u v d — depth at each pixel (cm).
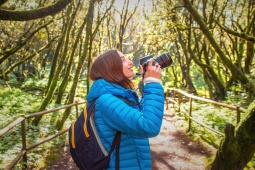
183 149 561
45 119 788
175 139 640
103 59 143
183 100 1399
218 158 294
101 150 131
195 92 1723
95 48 1673
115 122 126
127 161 131
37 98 1187
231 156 277
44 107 731
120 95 134
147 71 138
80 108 1011
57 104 1008
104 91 135
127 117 124
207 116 747
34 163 442
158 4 1464
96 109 134
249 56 1309
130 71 147
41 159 466
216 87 1394
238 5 1544
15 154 480
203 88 2320
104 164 130
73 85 755
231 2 1505
